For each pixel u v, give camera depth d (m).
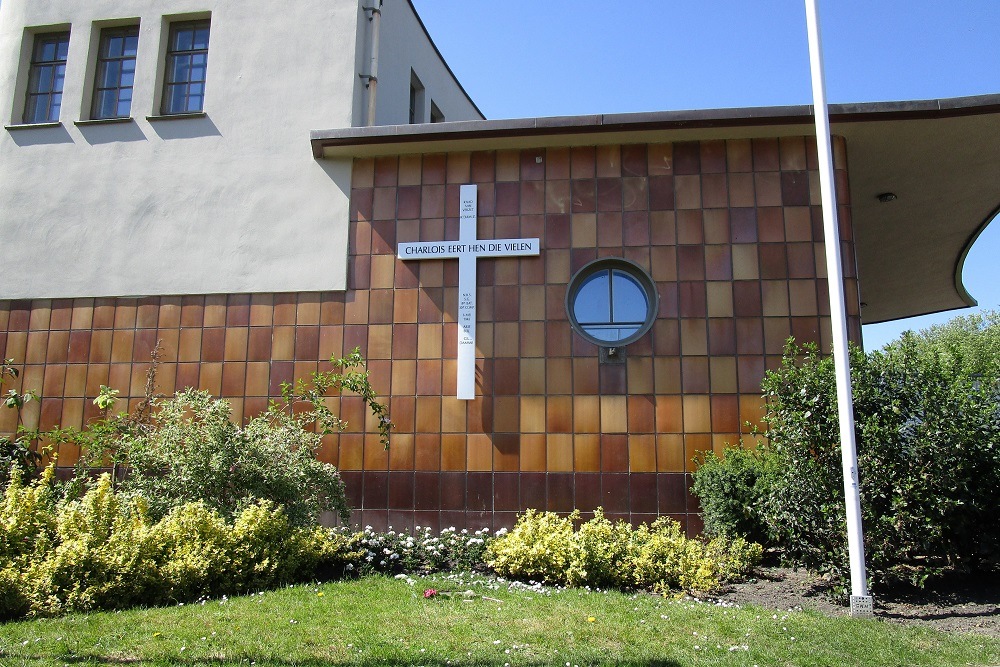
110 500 7.05
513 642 5.53
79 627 5.72
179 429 8.34
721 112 9.72
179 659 5.01
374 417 10.14
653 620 6.19
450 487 9.84
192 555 6.96
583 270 10.11
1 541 6.64
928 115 9.43
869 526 7.13
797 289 9.73
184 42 12.11
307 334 10.53
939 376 7.28
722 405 9.58
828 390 7.43
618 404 9.73
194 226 11.12
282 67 11.47
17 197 11.61
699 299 9.86
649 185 10.24
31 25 12.30
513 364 10.01
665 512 9.43
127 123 11.63
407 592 7.04
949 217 13.00
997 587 7.48
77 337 11.03
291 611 6.23
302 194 10.95
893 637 5.92
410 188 10.70
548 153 10.51
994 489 7.49
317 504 8.50
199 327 10.80
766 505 7.76
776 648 5.56
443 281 10.38
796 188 9.98
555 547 7.75
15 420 10.88
